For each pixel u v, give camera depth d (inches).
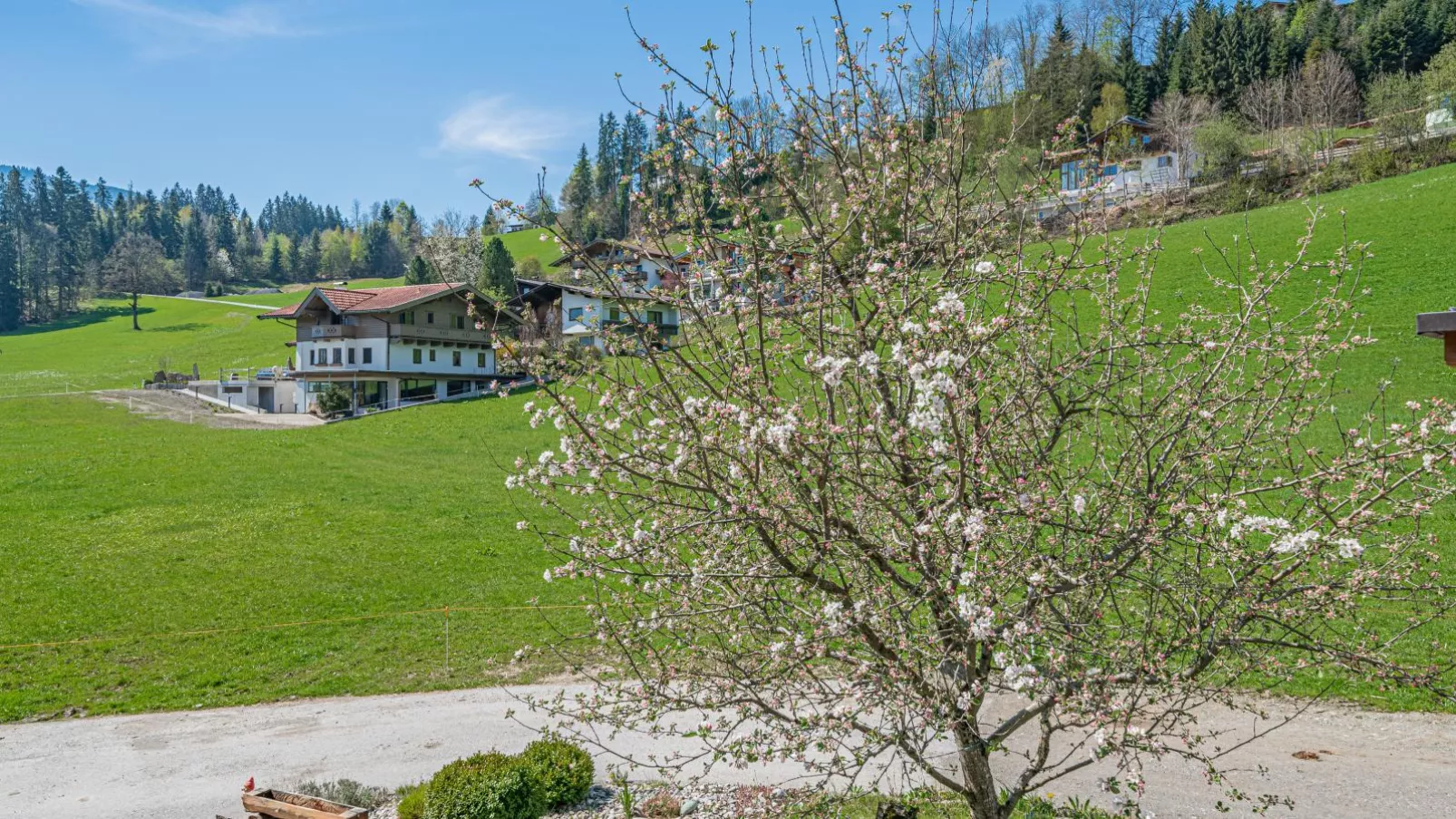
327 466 1470.2
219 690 647.1
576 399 263.4
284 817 355.9
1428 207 1647.4
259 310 5295.3
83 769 507.8
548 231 243.9
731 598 268.5
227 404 2578.7
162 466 1481.3
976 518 219.5
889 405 239.8
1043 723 269.3
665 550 262.1
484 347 2556.6
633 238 271.4
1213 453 261.1
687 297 262.4
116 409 2342.5
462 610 808.3
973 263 260.7
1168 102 2770.7
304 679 664.4
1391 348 1152.8
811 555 253.4
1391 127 2359.7
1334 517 244.7
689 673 266.4
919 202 271.3
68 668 688.4
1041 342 287.1
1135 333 283.4
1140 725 314.8
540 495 272.2
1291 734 472.7
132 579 909.8
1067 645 237.6
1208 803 394.9
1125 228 313.6
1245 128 2691.9
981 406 266.8
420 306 2413.9
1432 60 2659.9
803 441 227.0
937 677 266.2
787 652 245.0
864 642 251.8
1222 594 245.1
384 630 764.6
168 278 6786.4
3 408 2317.9
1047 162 270.8
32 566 952.3
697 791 425.1
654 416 255.1
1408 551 264.8
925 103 262.7
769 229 280.7
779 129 266.5
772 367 267.9
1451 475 673.0
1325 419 939.3
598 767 462.0
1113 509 255.3
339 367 2440.9
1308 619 255.6
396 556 980.6
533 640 726.5
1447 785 401.4
